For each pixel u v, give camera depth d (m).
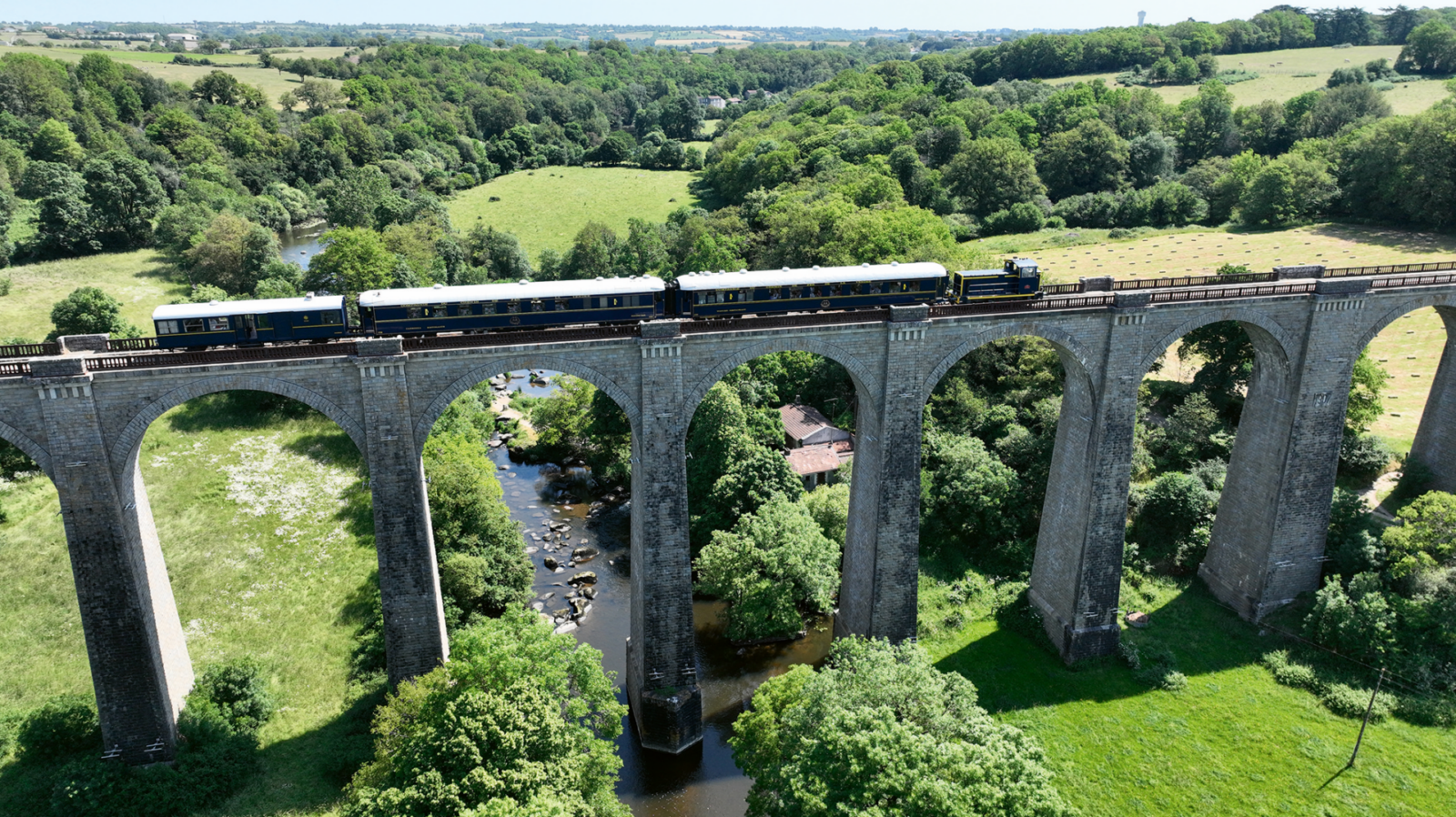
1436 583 50.75
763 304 50.00
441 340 42.25
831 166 141.62
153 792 40.12
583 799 36.16
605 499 79.56
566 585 65.75
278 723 47.53
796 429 83.00
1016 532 65.25
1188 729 48.62
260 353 40.09
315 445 80.81
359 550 65.25
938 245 93.75
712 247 115.94
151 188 121.94
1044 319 47.88
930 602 60.78
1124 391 49.94
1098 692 51.78
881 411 48.25
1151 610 58.78
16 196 118.69
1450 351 59.00
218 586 59.78
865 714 33.62
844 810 30.34
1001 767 31.70
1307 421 52.97
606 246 140.12
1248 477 56.69
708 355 44.84
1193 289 49.84
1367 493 63.97
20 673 50.09
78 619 54.75
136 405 38.91
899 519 49.88
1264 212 113.31
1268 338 52.16
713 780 47.34
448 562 57.28
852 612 54.78
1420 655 50.47
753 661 57.50
